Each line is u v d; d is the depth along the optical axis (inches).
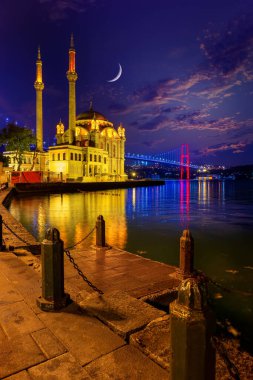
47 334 158.1
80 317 177.5
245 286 346.0
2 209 870.4
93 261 358.0
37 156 3585.1
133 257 375.9
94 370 129.6
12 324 168.1
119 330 158.9
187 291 94.2
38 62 3801.7
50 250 184.9
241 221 946.7
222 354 95.3
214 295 317.7
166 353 137.7
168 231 754.2
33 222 874.1
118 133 4473.4
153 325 162.7
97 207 1360.7
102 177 3634.4
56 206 1376.7
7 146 2891.2
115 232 736.3
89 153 3511.3
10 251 354.0
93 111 4367.6
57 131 4116.6
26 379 123.8
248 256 499.5
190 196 2338.8
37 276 248.4
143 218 1008.9
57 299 187.5
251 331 237.9
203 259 480.4
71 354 140.9
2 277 245.3
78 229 749.9
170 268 330.3
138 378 124.4
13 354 140.4
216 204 1628.9
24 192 2176.4
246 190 3609.7
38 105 3764.8
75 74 3538.4
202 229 793.6
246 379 122.4
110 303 192.4
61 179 2913.4
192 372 91.7
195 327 91.2
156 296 255.9
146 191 3026.6
